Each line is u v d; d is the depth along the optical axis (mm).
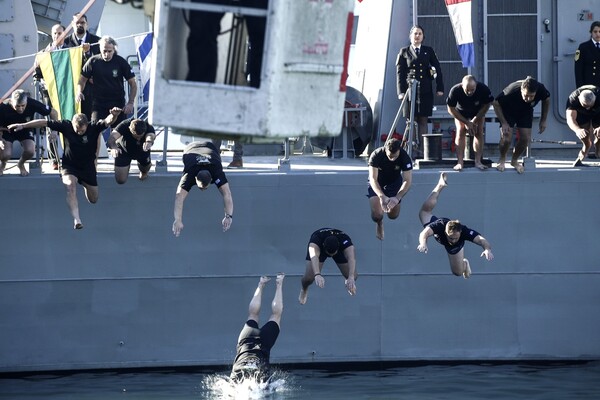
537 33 56594
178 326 47094
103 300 47094
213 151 44812
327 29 27594
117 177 46219
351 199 46969
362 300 46969
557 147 57031
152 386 44750
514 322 47281
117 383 45375
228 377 46062
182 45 27109
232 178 46781
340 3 27703
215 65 27266
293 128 27578
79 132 44656
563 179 47125
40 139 53438
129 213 46938
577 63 53562
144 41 56531
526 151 50969
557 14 56594
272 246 47031
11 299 47000
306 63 27297
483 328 47250
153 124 27344
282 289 46969
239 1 26938
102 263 47062
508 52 56750
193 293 47062
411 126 48969
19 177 46844
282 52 26641
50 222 46969
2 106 46531
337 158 56469
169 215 46969
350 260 43656
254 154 59906
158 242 47000
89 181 45562
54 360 47062
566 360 47406
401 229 46938
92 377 46531
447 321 47156
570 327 47406
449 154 56750
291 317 46969
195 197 46781
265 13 26594
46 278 47031
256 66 27359
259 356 43438
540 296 47344
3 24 56781
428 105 52719
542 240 47375
